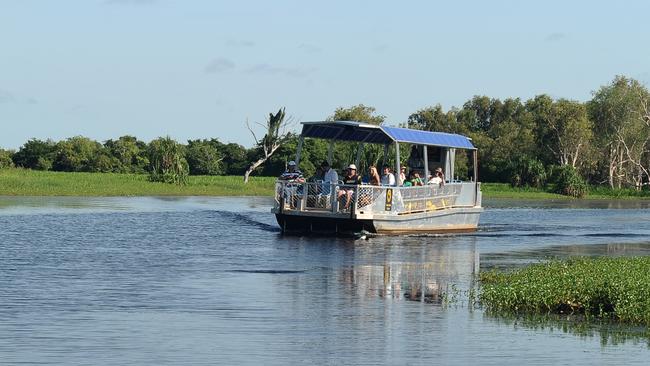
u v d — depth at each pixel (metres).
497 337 19.42
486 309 22.61
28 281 26.41
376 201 41.97
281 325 20.41
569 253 37.66
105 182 93.12
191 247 36.81
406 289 25.88
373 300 23.88
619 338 19.47
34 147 148.75
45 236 40.16
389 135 42.41
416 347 18.48
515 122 171.75
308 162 91.12
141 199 76.94
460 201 47.97
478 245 40.41
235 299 23.77
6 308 21.97
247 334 19.44
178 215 56.25
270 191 96.25
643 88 151.12
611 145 150.62
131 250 35.34
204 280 27.17
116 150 152.25
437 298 24.30
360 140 44.97
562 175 127.44
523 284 23.78
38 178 93.12
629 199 123.12
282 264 31.42
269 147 117.69
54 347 18.03
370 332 19.80
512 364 17.31
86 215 53.53
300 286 26.23
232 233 43.50
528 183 134.88
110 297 23.78
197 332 19.56
